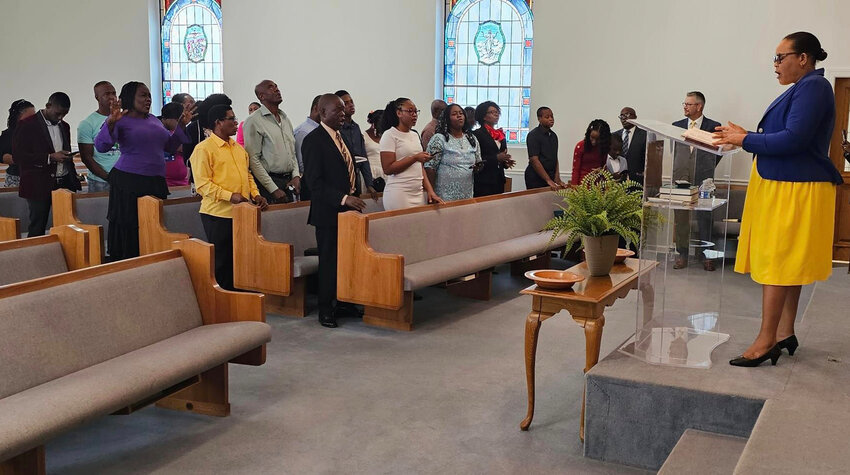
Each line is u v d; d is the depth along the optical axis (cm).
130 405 315
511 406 400
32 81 1164
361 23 1030
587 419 336
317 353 487
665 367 340
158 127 622
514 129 1019
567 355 487
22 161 684
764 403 299
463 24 1021
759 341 342
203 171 557
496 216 694
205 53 1139
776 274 324
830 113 308
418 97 1019
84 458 333
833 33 792
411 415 387
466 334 534
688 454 291
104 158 756
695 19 853
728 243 671
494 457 339
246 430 366
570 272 401
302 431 365
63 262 446
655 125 343
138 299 362
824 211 317
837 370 337
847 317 442
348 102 711
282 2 1063
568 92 923
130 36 1140
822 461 248
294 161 646
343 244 532
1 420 264
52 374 310
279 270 550
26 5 1151
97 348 333
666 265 349
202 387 384
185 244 400
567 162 937
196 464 329
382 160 589
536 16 927
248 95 1099
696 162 346
